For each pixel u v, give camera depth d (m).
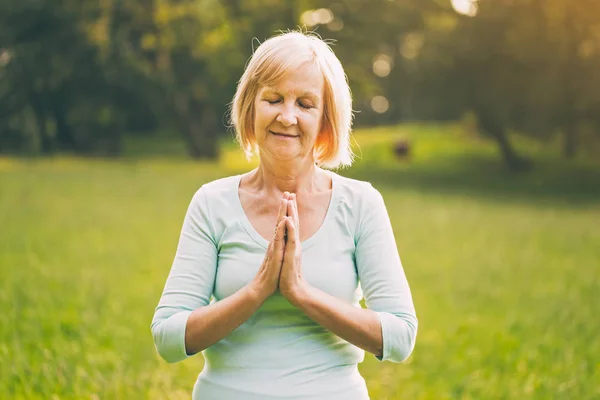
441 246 13.45
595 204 28.44
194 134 40.81
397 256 2.63
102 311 7.29
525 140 46.19
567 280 10.28
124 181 23.64
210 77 37.25
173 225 14.31
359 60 36.16
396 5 36.56
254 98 2.56
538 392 5.09
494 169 39.59
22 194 18.16
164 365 5.55
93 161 35.19
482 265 11.49
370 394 5.15
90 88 39.34
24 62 34.81
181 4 31.97
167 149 49.22
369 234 2.60
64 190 19.81
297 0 34.94
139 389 4.93
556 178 37.19
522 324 7.45
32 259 9.80
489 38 36.53
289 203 2.40
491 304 8.69
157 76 35.31
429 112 49.41
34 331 6.17
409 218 17.72
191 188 22.28
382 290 2.55
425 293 9.32
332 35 35.66
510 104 38.66
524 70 37.03
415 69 41.00
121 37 32.31
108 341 6.19
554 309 8.27
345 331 2.44
